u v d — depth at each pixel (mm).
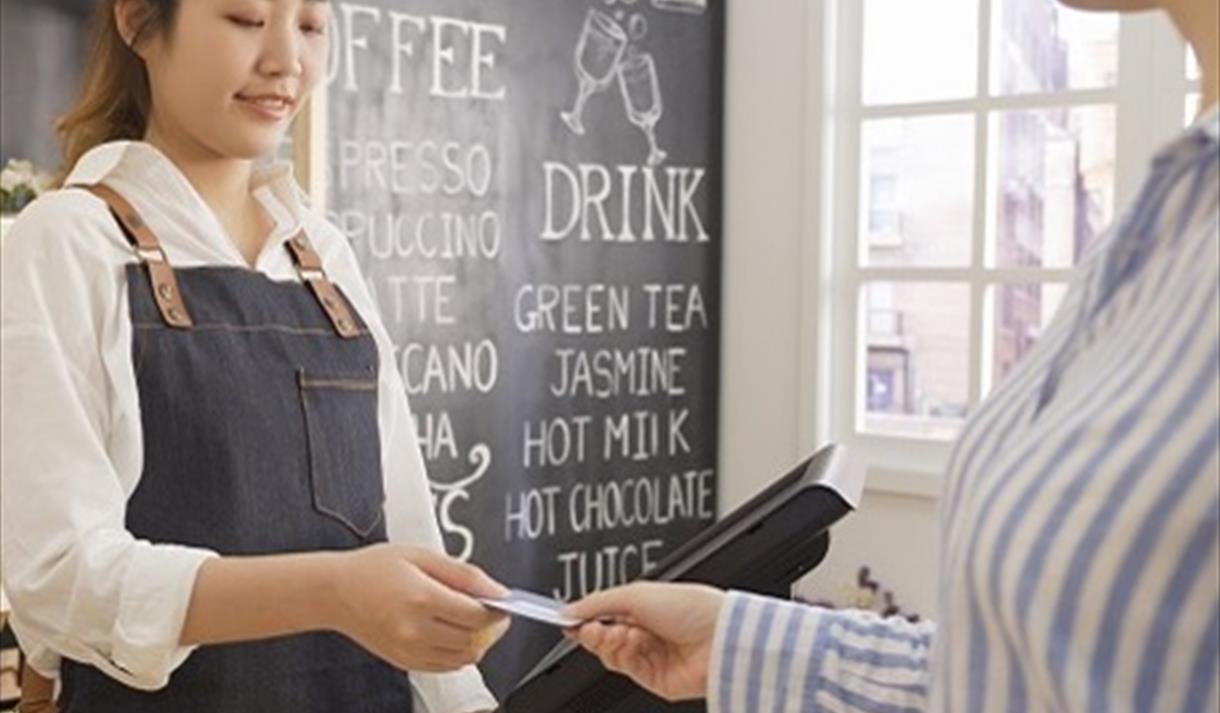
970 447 669
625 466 3705
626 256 3682
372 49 3182
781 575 1116
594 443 3648
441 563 1173
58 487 1236
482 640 1154
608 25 3609
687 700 1058
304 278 1510
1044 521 568
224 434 1367
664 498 3781
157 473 1339
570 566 3619
